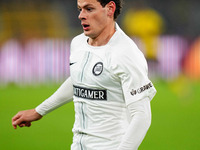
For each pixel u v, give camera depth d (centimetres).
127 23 5447
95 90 1084
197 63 5584
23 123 1314
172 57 5478
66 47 5328
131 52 1044
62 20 6316
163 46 5469
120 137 1080
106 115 1083
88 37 1162
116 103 1077
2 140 2669
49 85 5178
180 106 3872
